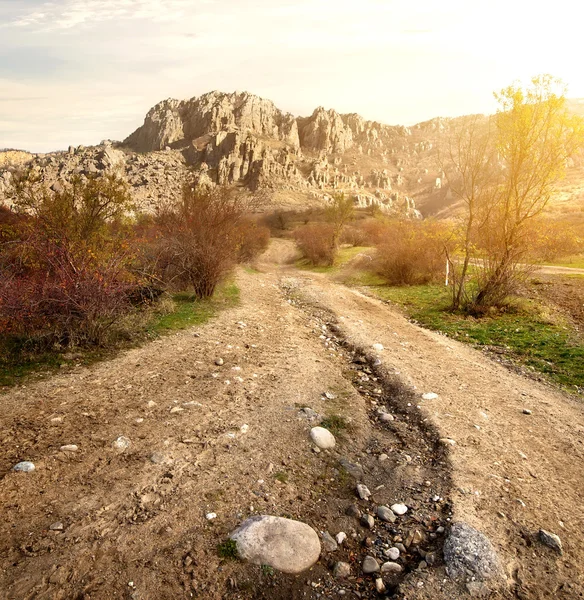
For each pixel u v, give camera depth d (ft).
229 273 49.75
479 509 11.98
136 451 14.14
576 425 18.12
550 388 22.75
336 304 47.93
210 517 11.12
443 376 23.68
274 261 142.10
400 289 61.93
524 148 38.40
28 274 27.04
